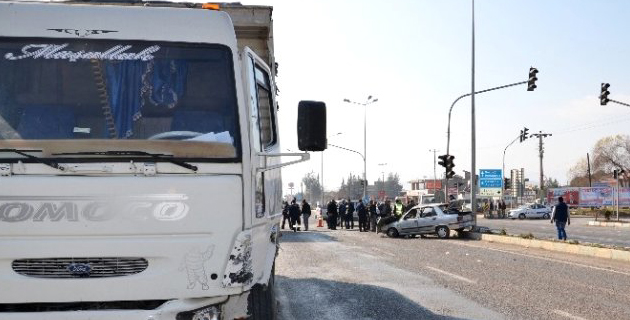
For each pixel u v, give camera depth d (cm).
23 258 426
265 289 550
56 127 458
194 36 488
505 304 968
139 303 440
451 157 3619
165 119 470
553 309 923
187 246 439
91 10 483
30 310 430
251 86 520
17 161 431
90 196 432
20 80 464
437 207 3002
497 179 6806
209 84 480
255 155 481
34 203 428
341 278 1301
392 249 2156
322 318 864
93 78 472
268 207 544
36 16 477
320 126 496
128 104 470
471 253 1977
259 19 727
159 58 481
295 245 2352
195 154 452
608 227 4447
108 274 432
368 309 928
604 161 12112
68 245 428
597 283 1220
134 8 488
